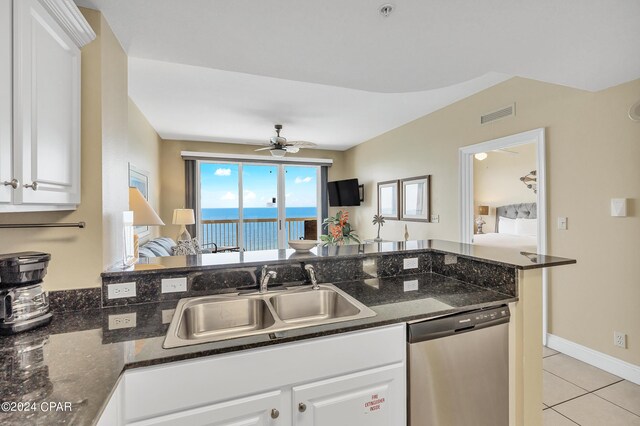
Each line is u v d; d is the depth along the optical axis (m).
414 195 4.50
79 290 1.42
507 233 5.49
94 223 1.44
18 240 1.37
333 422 1.19
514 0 1.38
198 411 1.01
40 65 1.08
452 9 1.45
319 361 1.17
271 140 4.40
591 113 2.45
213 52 1.87
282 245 6.48
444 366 1.38
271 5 1.43
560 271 2.69
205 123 4.58
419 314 1.34
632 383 2.24
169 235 5.58
